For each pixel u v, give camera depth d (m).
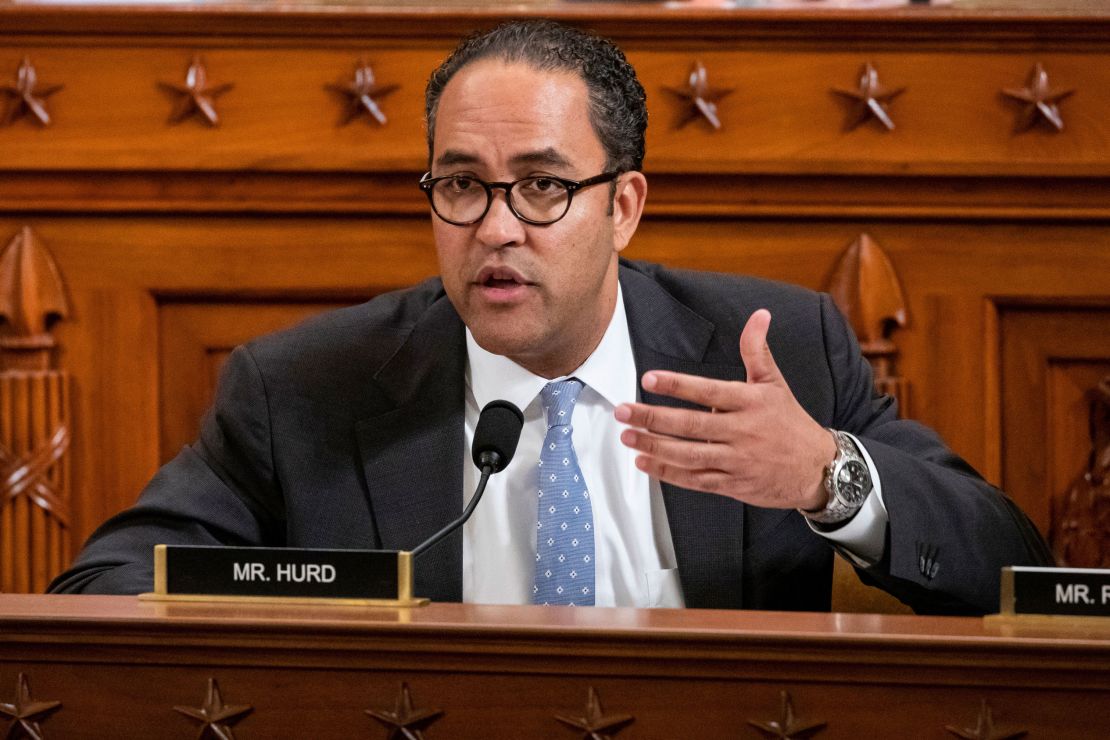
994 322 9.62
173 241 9.80
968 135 9.49
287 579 4.74
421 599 4.70
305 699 4.15
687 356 6.99
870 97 9.42
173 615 4.29
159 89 9.63
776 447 5.41
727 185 9.64
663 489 6.63
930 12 9.39
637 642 4.02
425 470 6.61
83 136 9.66
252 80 9.62
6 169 9.65
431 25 9.52
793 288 7.45
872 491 5.92
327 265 9.80
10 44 9.62
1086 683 3.93
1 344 9.70
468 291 6.07
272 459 6.78
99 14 9.48
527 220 5.98
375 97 9.60
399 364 6.88
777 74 9.52
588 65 6.23
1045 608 4.48
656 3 10.55
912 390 9.63
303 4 10.06
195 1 10.09
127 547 6.49
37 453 9.63
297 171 9.67
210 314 9.91
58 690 4.23
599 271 6.27
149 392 9.80
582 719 4.05
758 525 6.63
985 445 9.60
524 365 6.68
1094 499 9.57
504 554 6.52
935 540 5.92
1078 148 9.47
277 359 6.99
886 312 9.58
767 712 4.03
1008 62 9.45
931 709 3.99
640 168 6.62
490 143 5.98
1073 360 9.70
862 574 6.23
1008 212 9.55
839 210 9.59
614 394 6.76
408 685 4.12
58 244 9.80
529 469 6.61
